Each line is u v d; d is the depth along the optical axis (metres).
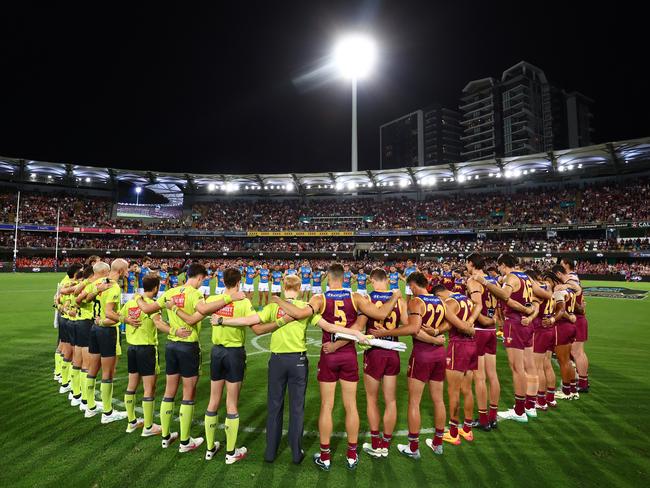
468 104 108.56
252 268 18.91
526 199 49.78
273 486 4.20
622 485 4.26
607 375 8.43
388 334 4.92
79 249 49.91
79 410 6.31
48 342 10.95
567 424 5.91
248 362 9.23
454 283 14.53
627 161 42.38
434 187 53.97
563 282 7.50
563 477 4.43
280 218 57.03
